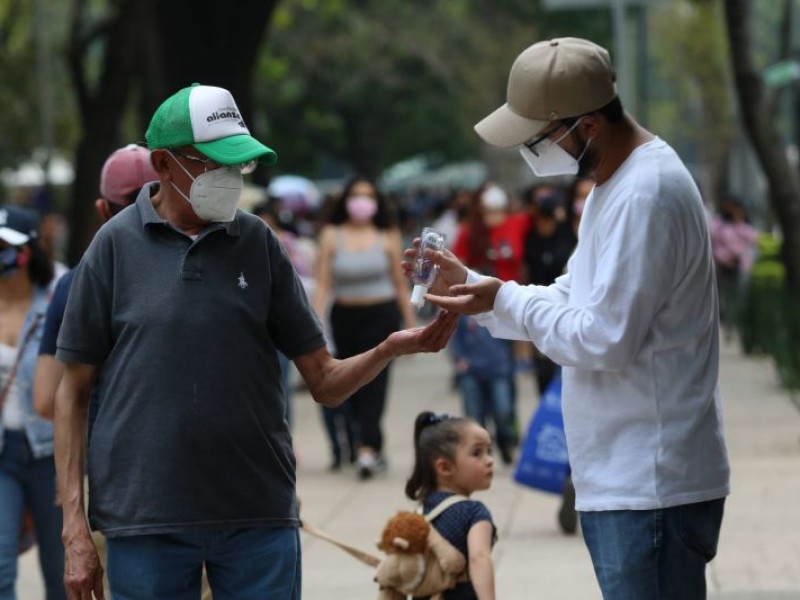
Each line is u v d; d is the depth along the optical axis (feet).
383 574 29.89
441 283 25.22
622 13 94.73
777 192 82.64
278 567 24.36
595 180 24.14
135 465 23.71
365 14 230.48
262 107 243.40
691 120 207.82
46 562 34.30
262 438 24.14
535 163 24.39
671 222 23.00
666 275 23.02
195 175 23.86
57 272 37.63
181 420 23.62
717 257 117.70
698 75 189.26
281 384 24.81
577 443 23.95
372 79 251.19
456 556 29.68
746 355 98.89
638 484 23.34
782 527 47.50
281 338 25.13
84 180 116.16
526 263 65.21
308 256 85.30
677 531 23.49
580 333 23.11
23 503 34.22
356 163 287.48
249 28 84.64
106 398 24.12
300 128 279.28
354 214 61.87
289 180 163.12
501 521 51.34
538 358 62.39
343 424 67.67
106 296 24.21
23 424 33.88
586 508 23.81
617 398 23.53
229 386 23.84
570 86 23.47
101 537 29.78
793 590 39.65
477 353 60.34
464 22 232.53
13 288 34.68
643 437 23.41
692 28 182.60
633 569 23.47
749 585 40.42
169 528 23.56
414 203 258.78
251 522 24.02
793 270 82.48
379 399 61.31
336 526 51.03
